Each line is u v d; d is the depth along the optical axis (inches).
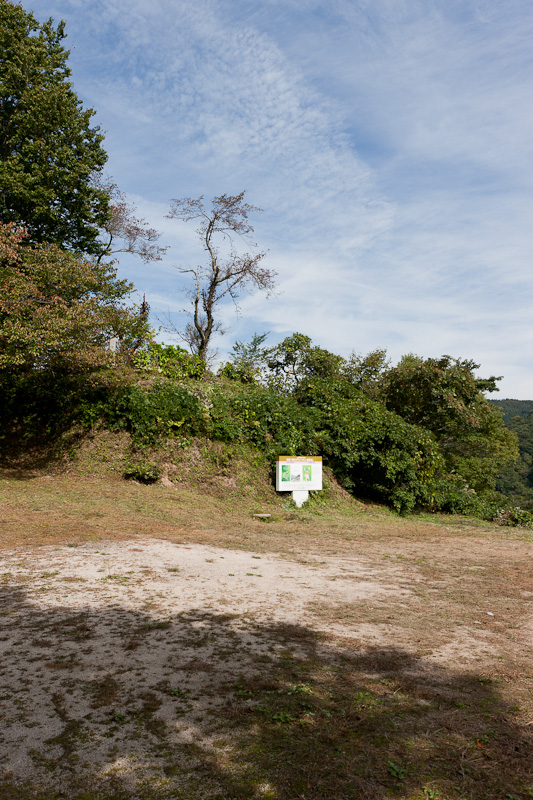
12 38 863.1
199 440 592.4
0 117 863.1
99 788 97.3
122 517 405.1
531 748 115.7
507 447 1662.2
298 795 96.7
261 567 291.0
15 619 185.3
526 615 225.1
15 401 638.5
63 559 273.0
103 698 131.1
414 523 574.9
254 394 686.5
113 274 642.8
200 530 398.6
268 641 175.9
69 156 867.4
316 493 612.7
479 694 142.9
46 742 111.6
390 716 128.3
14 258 571.2
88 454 568.1
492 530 564.1
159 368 724.0
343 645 175.9
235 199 1079.0
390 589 260.2
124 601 212.2
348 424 673.6
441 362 911.0
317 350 818.2
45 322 502.3
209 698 134.0
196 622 191.5
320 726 122.1
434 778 103.3
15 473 537.3
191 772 103.1
